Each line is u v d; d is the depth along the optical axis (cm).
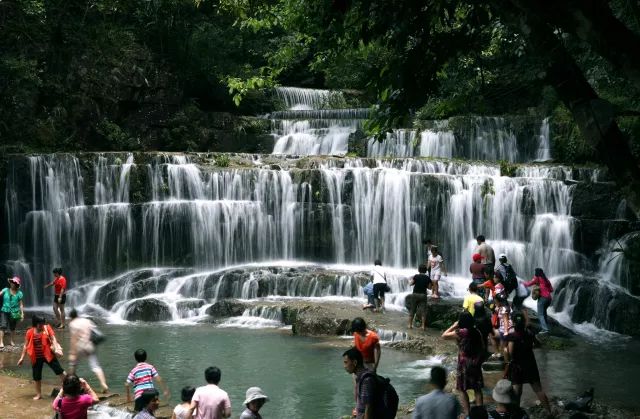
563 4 604
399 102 927
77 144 3080
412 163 2739
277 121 3522
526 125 3077
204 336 1880
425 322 1853
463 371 1037
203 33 3672
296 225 2648
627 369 1512
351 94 3959
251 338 1847
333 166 2769
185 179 2689
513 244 2486
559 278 2289
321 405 1238
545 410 1106
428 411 739
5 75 2816
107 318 2198
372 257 2617
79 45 3178
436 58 914
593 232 2398
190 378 1423
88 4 3250
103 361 1584
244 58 4012
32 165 2544
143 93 3331
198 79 3706
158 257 2603
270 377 1433
